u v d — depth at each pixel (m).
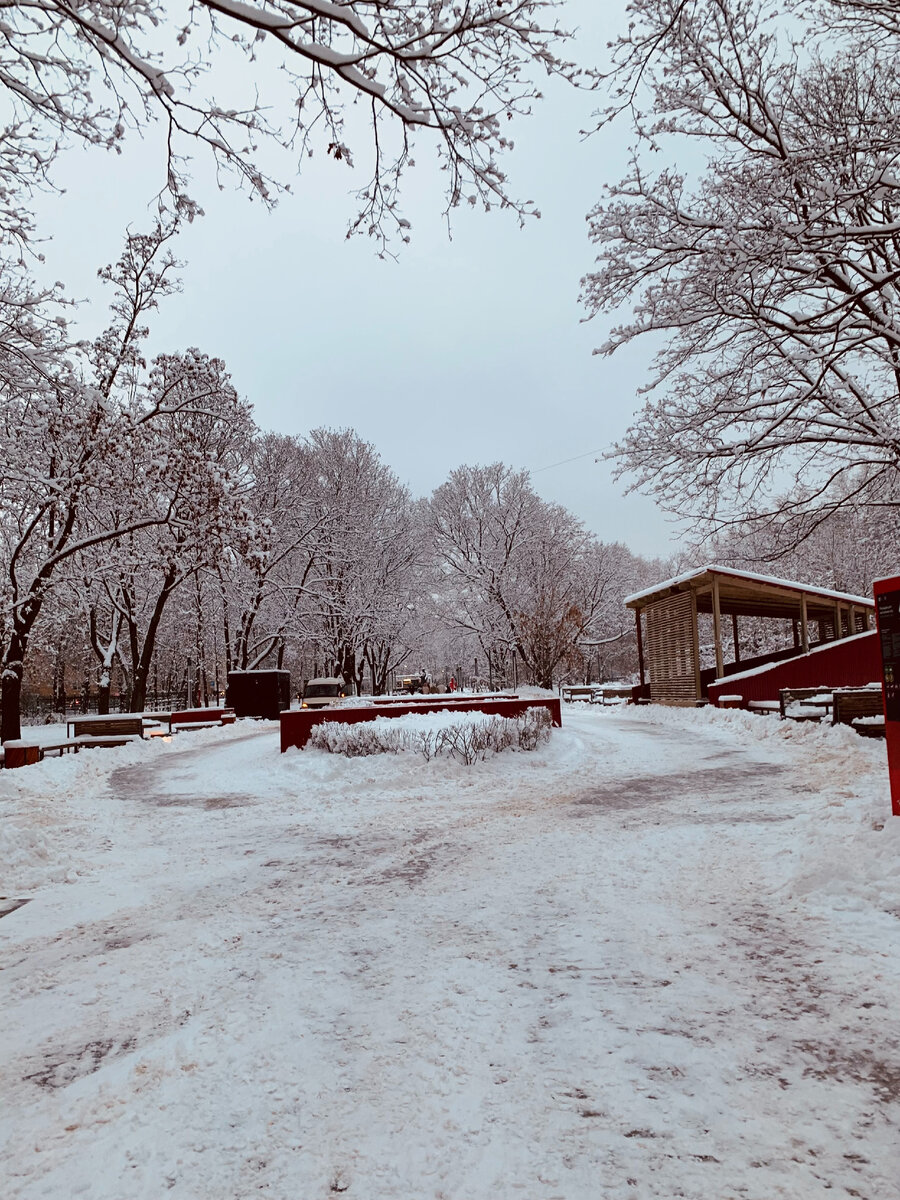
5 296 12.52
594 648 51.53
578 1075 2.94
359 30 4.31
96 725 19.36
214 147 5.41
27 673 45.72
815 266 9.70
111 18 4.57
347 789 11.12
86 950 4.80
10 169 7.79
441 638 58.84
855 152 8.73
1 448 15.41
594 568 50.09
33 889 6.37
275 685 28.67
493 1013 3.54
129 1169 2.49
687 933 4.47
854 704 13.27
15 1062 3.31
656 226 10.47
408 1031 3.41
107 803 10.92
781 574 35.62
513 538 41.09
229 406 24.70
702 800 8.76
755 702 19.42
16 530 21.12
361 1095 2.89
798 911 4.70
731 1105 2.67
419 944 4.57
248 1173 2.44
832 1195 2.18
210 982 4.14
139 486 18.45
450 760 12.18
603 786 10.33
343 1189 2.34
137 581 28.92
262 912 5.45
